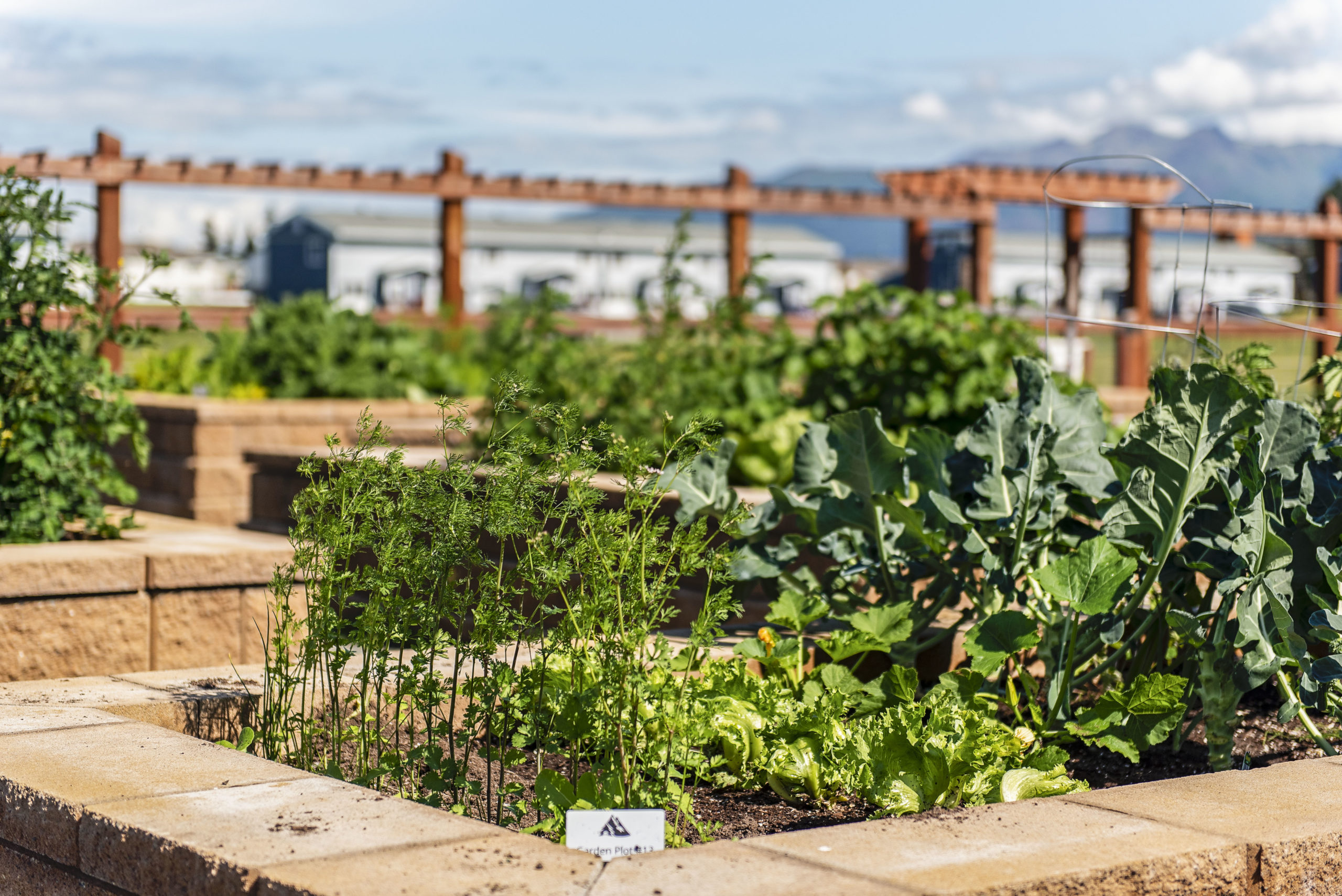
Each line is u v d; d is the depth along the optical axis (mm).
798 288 49281
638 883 2193
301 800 2674
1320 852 2555
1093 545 3785
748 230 14180
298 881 2184
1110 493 4203
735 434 7586
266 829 2475
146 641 5109
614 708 3293
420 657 3432
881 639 4090
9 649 4824
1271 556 3689
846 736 3619
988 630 3854
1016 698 3918
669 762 3217
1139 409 10984
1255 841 2480
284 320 12062
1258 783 2904
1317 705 3719
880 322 8062
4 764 2938
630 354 9031
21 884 2793
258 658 5352
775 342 8688
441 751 3367
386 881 2191
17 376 5492
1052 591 3744
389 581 3467
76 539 5715
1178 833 2514
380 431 3670
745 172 14047
